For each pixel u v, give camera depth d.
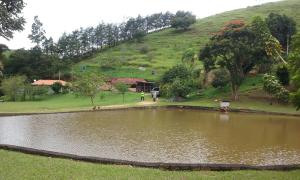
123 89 80.56
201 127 43.84
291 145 32.94
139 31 175.62
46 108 64.50
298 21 137.88
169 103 72.94
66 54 154.25
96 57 148.38
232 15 186.88
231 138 36.22
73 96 91.00
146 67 127.62
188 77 84.38
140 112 61.94
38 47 140.38
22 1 28.66
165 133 38.66
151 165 19.64
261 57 75.94
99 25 171.00
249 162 26.39
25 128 41.34
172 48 150.12
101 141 33.50
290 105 66.62
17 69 121.75
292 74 23.98
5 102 81.00
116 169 18.20
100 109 63.16
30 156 20.81
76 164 19.05
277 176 17.55
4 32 27.72
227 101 67.25
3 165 18.28
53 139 34.44
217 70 84.62
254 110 62.41
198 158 27.31
